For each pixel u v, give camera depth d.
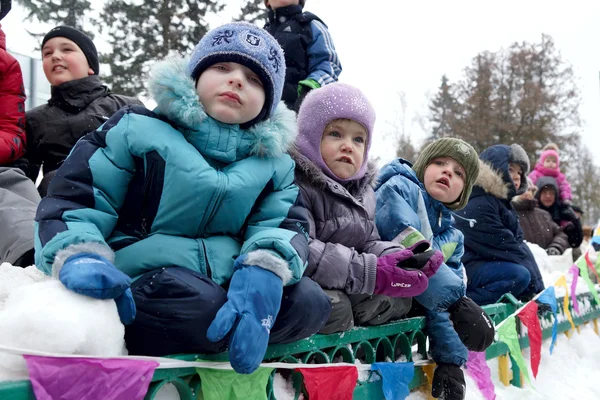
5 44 2.77
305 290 1.72
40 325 1.22
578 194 36.00
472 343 2.58
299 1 3.66
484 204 4.29
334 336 2.11
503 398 3.26
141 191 1.71
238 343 1.43
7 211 2.18
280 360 1.88
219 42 1.85
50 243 1.44
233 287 1.56
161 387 1.54
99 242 1.48
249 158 1.87
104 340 1.30
